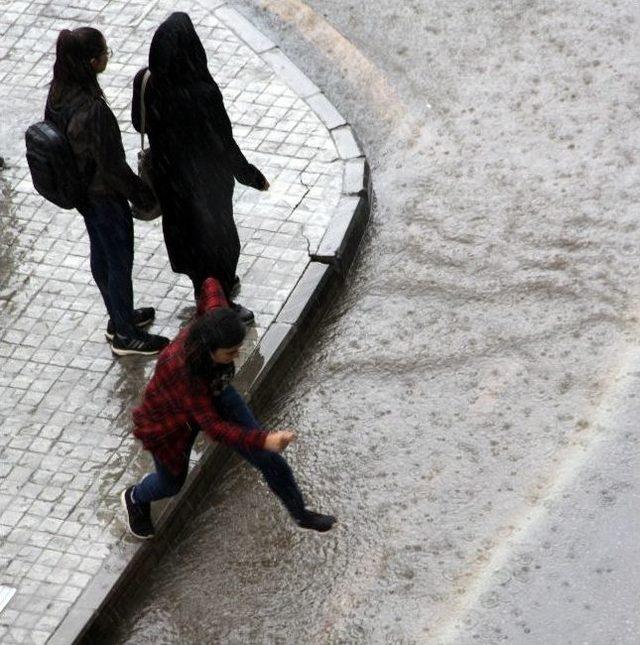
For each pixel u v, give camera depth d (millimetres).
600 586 15492
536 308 19234
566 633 15062
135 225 20922
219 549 16703
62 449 17578
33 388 18484
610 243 20016
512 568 15828
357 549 16391
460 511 16625
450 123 22906
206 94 16672
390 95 23734
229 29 25016
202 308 15523
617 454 16984
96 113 16141
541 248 20188
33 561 16219
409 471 17250
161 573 16516
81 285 20078
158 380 14703
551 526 16234
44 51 24984
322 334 19578
